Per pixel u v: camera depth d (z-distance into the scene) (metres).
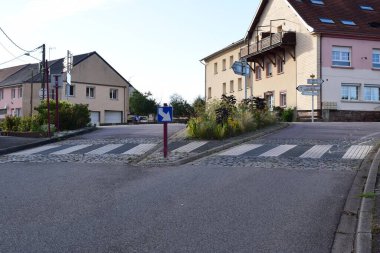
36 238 5.63
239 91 47.84
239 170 10.29
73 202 7.51
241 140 15.64
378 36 36.28
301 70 36.59
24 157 13.62
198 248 5.23
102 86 57.22
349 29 35.81
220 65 52.84
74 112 23.11
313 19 36.19
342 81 35.38
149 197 7.79
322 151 12.91
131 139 17.38
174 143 15.63
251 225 6.09
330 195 7.70
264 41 39.81
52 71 54.81
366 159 11.27
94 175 10.10
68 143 17.23
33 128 20.75
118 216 6.61
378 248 4.91
